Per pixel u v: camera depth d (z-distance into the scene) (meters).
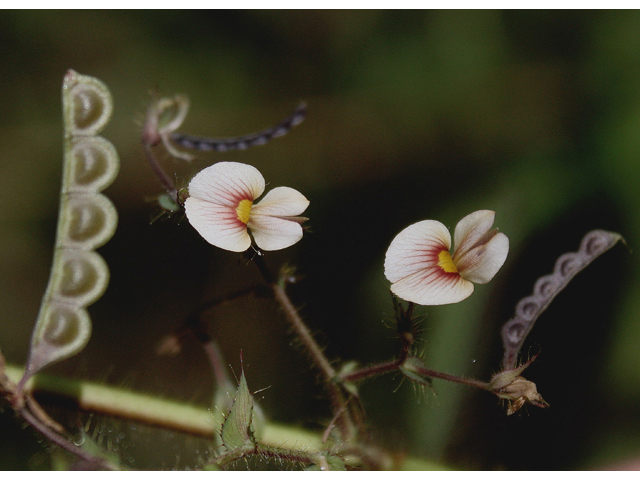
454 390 0.17
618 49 0.21
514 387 0.14
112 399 0.16
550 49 0.22
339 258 0.22
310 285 0.21
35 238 0.23
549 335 0.18
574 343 0.18
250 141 0.16
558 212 0.20
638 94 0.20
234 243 0.15
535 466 0.18
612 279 0.19
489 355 0.18
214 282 0.22
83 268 0.15
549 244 0.20
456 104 0.23
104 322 0.22
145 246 0.23
